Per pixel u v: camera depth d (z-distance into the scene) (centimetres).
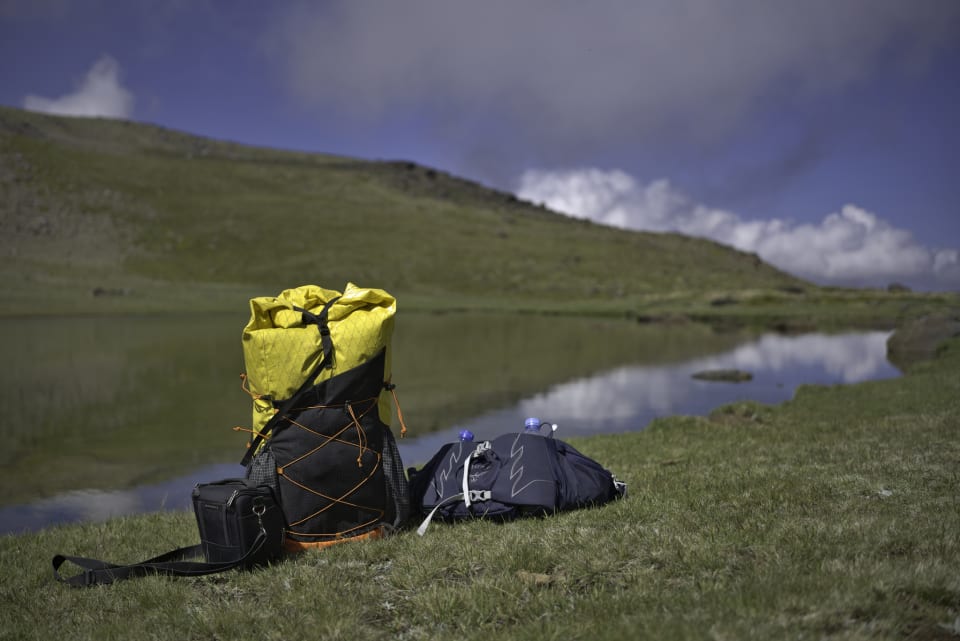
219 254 13175
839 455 828
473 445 670
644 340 4700
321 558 546
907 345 3603
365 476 578
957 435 916
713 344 4366
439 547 543
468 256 14788
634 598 416
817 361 3297
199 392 2433
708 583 427
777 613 368
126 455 1563
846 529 504
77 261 11412
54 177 14825
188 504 1200
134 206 14675
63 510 1167
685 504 627
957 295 9300
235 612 454
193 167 19662
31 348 3884
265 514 539
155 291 9888
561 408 2073
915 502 588
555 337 4916
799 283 19375
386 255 14212
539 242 17150
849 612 363
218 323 6041
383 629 425
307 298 593
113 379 2723
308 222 15850
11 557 661
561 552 511
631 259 16675
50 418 1978
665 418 1339
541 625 390
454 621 425
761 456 880
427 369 3058
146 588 523
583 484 649
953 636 342
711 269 17362
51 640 445
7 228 12056
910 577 395
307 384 559
